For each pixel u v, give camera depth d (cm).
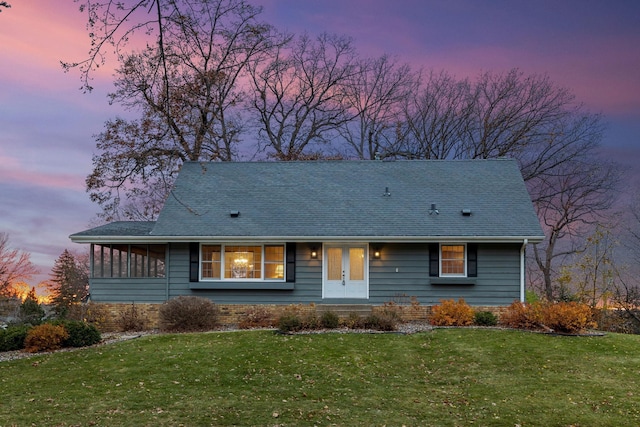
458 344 1440
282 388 1062
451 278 1856
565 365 1249
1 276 2936
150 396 988
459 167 2198
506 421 884
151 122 2209
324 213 1964
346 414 909
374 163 2253
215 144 2928
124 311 1889
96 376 1131
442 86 3512
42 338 1400
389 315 1698
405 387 1091
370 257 1892
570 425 870
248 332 1602
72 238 1880
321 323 1633
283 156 3400
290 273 1892
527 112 3247
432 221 1897
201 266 1905
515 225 1859
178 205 2030
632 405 974
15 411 885
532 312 1656
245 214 1969
